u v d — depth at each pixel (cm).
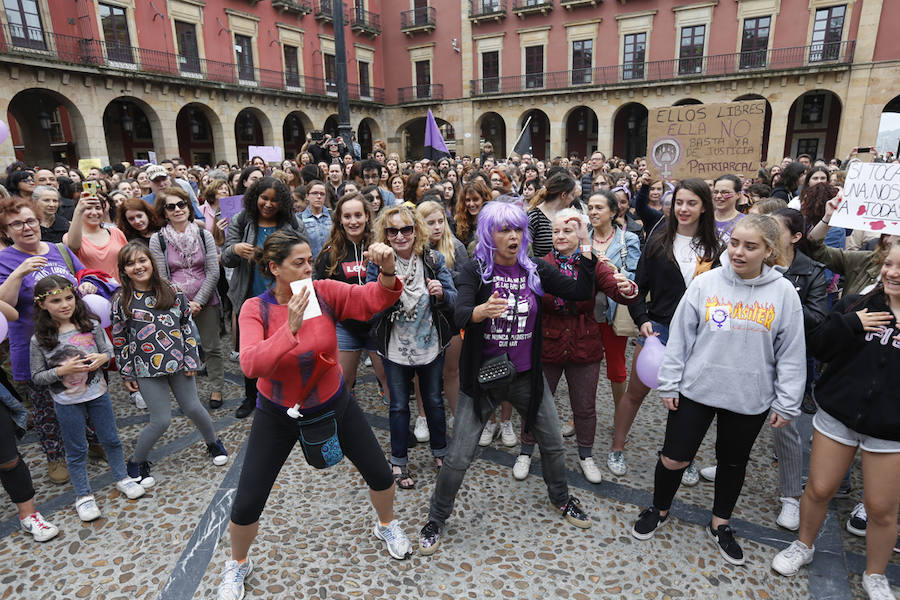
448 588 236
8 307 294
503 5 2478
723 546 254
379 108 2820
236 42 2123
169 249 399
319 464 215
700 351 240
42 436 318
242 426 388
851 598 230
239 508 218
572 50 2377
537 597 231
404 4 2706
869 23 1828
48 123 1648
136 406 427
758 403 233
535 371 255
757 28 2020
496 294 247
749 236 218
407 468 328
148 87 1789
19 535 275
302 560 253
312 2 2411
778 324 227
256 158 891
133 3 1744
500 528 276
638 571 246
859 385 212
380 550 260
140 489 305
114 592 236
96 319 304
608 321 335
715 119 579
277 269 195
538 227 366
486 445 361
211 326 421
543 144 2683
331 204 548
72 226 397
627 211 505
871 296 219
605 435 371
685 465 252
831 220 295
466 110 2644
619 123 2520
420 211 329
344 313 210
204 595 234
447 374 356
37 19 1524
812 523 239
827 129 2164
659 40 2197
